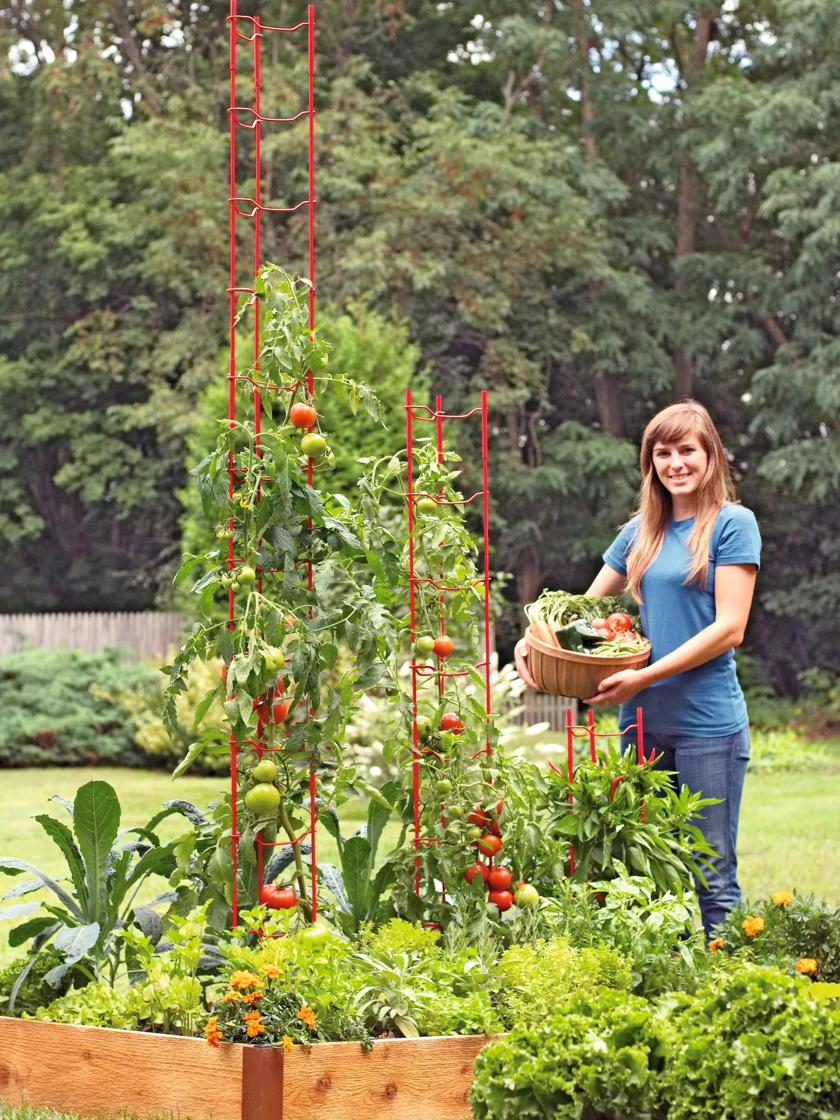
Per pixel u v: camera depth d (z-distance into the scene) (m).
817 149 22.36
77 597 25.44
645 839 4.21
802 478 21.25
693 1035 2.90
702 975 3.62
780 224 23.16
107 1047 3.35
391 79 24.09
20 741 14.41
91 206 22.86
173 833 8.68
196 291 22.39
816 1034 2.78
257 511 3.67
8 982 3.83
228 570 3.69
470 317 20.91
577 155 22.42
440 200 20.62
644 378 22.78
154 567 24.70
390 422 12.94
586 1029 2.94
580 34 23.16
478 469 21.25
